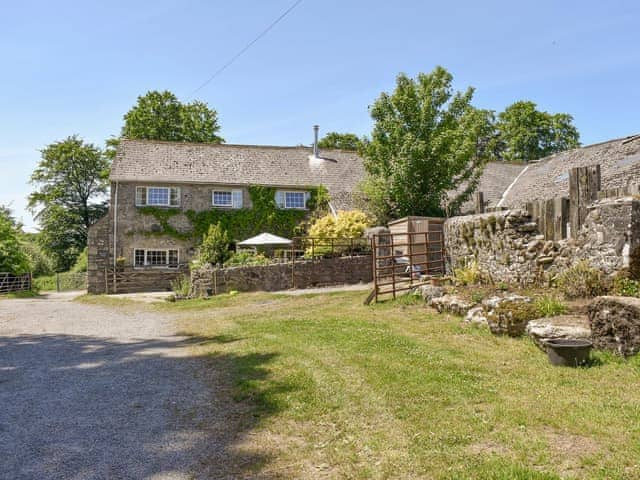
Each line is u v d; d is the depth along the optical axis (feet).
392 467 13.39
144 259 82.07
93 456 15.06
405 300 41.83
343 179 93.25
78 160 145.38
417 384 19.71
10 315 48.67
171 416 18.30
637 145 64.49
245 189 86.89
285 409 18.26
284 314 41.60
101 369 25.46
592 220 29.27
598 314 22.30
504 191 89.97
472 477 12.41
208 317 42.98
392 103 77.82
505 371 21.27
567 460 13.03
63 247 149.59
